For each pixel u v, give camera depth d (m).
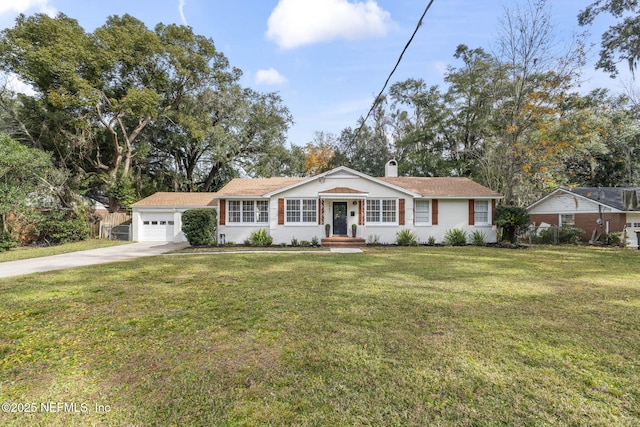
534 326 4.67
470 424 2.54
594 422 2.56
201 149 29.22
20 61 19.41
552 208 21.64
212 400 2.88
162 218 21.28
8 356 3.79
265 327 4.65
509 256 12.44
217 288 7.07
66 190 20.80
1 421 2.58
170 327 4.68
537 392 2.98
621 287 7.15
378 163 34.81
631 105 23.56
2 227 16.77
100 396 2.96
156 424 2.56
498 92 21.17
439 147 30.69
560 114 18.77
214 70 27.11
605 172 25.53
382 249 15.18
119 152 23.73
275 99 31.50
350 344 4.04
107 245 18.06
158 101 24.88
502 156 20.20
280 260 11.37
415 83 31.05
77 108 22.16
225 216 17.64
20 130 21.05
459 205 17.95
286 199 17.48
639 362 3.58
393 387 3.06
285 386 3.10
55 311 5.46
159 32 24.20
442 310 5.42
